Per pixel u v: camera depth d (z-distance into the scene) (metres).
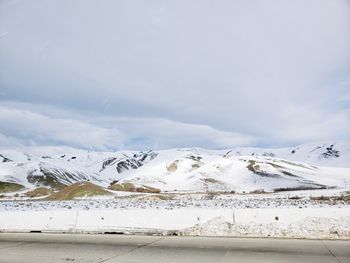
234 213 13.97
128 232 14.73
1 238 14.01
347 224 12.63
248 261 9.19
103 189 114.50
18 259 9.99
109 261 9.54
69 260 9.75
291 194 114.12
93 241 12.85
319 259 9.25
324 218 12.95
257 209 13.84
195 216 14.31
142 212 14.98
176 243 12.10
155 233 14.37
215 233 13.76
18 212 16.62
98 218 15.39
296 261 9.07
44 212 16.25
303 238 12.69
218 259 9.49
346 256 9.55
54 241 13.01
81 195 107.69
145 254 10.36
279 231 13.12
